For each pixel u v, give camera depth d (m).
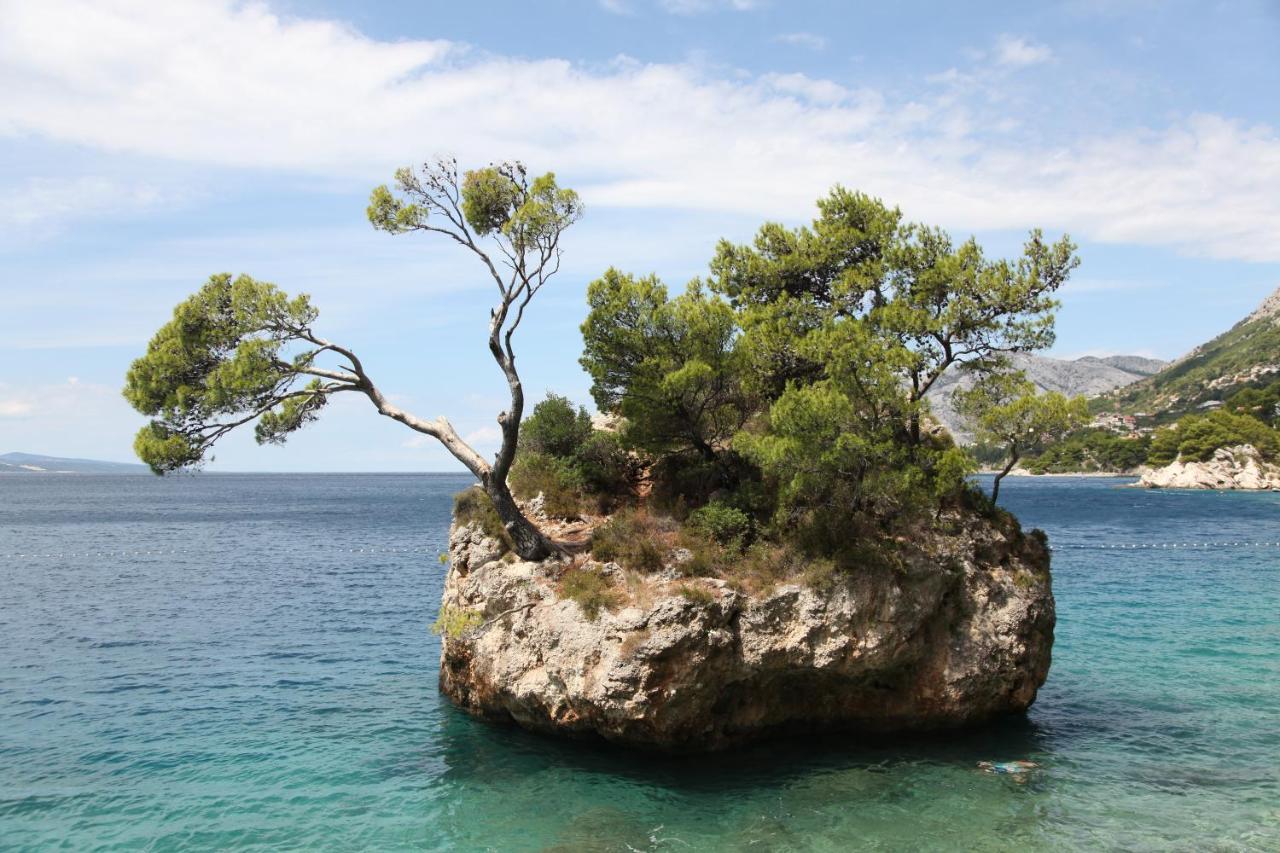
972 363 28.80
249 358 26.84
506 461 27.38
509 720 27.50
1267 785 22.33
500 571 27.39
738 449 27.17
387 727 28.08
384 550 85.88
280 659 38.00
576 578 25.08
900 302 27.81
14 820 21.17
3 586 60.53
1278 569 64.12
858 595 23.83
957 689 25.22
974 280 27.56
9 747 26.42
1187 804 21.20
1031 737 26.00
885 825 20.12
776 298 32.25
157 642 41.56
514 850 19.28
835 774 23.12
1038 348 27.78
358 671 35.81
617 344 29.81
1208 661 35.22
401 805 21.81
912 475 23.91
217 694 32.28
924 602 24.59
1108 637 39.94
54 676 35.06
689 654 22.56
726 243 33.47
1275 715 28.02
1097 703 29.41
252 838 20.14
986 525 27.39
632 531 26.50
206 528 116.06
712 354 29.55
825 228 31.38
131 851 19.55
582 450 34.28
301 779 23.66
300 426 29.56
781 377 30.02
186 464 27.61
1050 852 18.80
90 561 76.44
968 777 22.91
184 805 22.02
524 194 29.11
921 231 29.94
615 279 30.20
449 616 27.97
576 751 24.80
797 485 23.80
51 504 186.62
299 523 125.12
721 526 26.12
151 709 30.36
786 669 23.94
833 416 23.91
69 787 23.23
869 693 25.58
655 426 30.50
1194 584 56.69
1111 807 21.02
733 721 24.58
